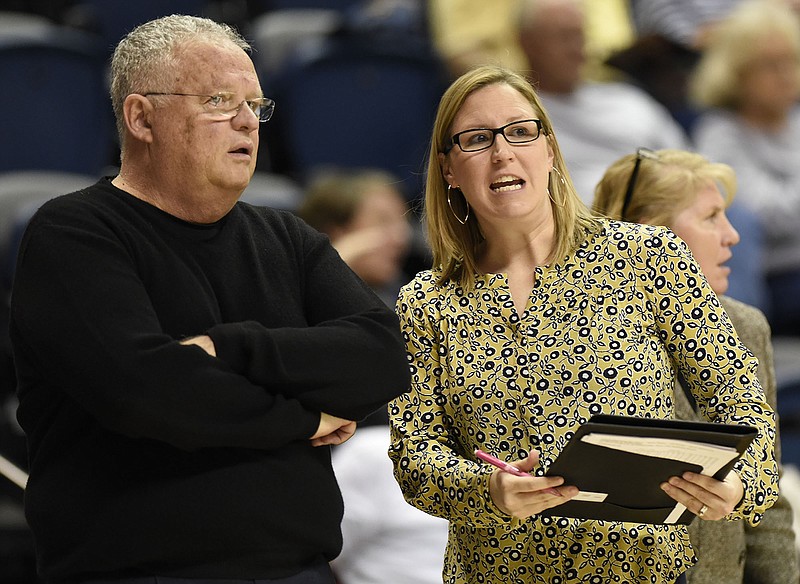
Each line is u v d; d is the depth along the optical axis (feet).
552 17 62.23
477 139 29.04
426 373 29.07
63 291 25.99
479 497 27.02
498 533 28.14
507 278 29.12
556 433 27.63
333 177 50.96
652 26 79.10
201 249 27.99
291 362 26.58
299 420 26.43
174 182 27.76
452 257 29.81
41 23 66.85
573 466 25.04
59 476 26.35
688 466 25.16
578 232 29.17
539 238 29.32
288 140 65.51
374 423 42.39
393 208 50.21
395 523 38.75
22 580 49.62
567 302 28.45
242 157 27.81
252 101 28.27
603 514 26.45
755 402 27.66
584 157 62.90
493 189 28.84
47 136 59.77
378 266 49.55
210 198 27.86
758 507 26.71
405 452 28.50
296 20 73.61
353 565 38.93
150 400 25.18
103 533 25.75
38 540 26.43
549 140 29.50
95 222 26.91
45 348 25.84
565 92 63.62
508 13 72.08
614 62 72.13
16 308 26.58
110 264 26.32
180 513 25.80
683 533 28.73
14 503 51.11
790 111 67.00
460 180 29.22
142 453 26.21
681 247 28.55
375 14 71.82
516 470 26.03
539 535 27.96
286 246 29.37
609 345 27.96
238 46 28.50
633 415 27.58
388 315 28.50
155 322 26.13
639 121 64.54
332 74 65.51
